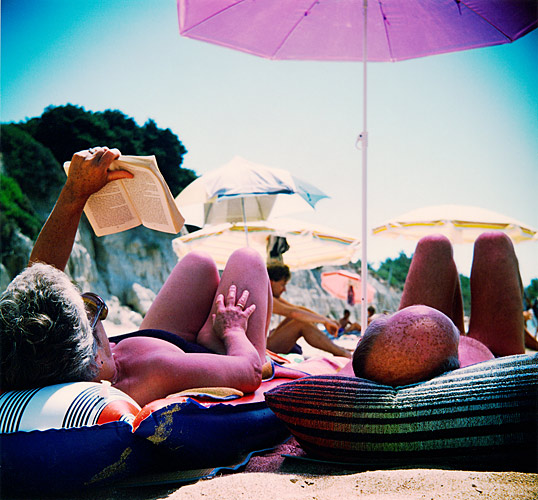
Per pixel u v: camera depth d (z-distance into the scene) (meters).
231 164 8.68
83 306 1.82
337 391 1.88
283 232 10.09
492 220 10.45
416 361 1.89
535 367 1.76
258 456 2.13
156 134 45.09
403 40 5.54
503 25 5.19
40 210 32.25
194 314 2.76
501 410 1.71
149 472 1.86
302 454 2.09
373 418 1.79
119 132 42.16
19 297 1.72
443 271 2.82
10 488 1.69
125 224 2.48
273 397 1.99
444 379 1.83
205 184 8.45
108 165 2.24
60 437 1.61
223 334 2.50
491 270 2.82
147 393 2.11
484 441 1.71
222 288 2.69
